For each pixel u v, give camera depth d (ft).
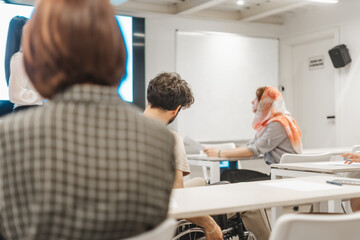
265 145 11.00
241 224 6.63
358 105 17.54
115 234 2.20
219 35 19.26
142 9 17.72
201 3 16.55
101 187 2.13
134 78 17.21
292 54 21.34
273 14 20.04
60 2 2.29
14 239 2.12
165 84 5.69
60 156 2.08
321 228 3.08
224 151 11.20
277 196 4.58
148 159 2.31
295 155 8.98
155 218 2.34
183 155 5.63
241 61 19.81
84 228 2.08
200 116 18.76
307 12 19.81
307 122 20.80
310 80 20.56
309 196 4.58
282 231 3.04
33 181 2.04
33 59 2.31
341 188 5.13
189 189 5.08
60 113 2.16
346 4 17.92
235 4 18.57
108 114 2.27
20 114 2.23
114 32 2.38
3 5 14.74
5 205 2.11
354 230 3.18
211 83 19.06
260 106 11.80
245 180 10.09
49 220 2.03
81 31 2.25
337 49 17.63
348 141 18.03
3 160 2.11
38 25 2.30
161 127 2.52
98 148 2.17
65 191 2.05
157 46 18.07
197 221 5.32
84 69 2.27
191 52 18.65
